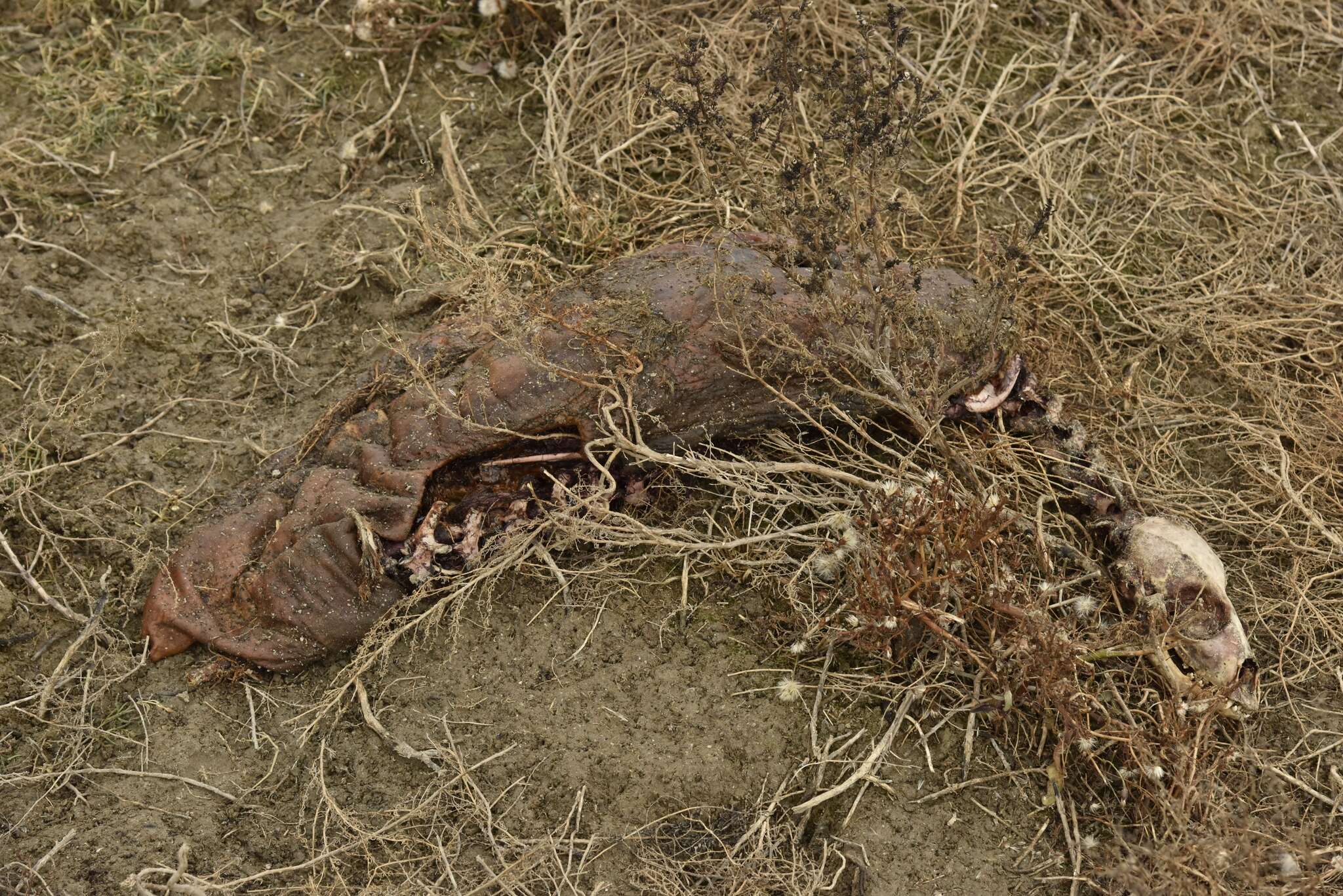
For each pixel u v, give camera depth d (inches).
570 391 90.0
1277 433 96.3
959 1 111.0
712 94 96.0
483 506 91.4
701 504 93.6
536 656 90.0
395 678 89.7
